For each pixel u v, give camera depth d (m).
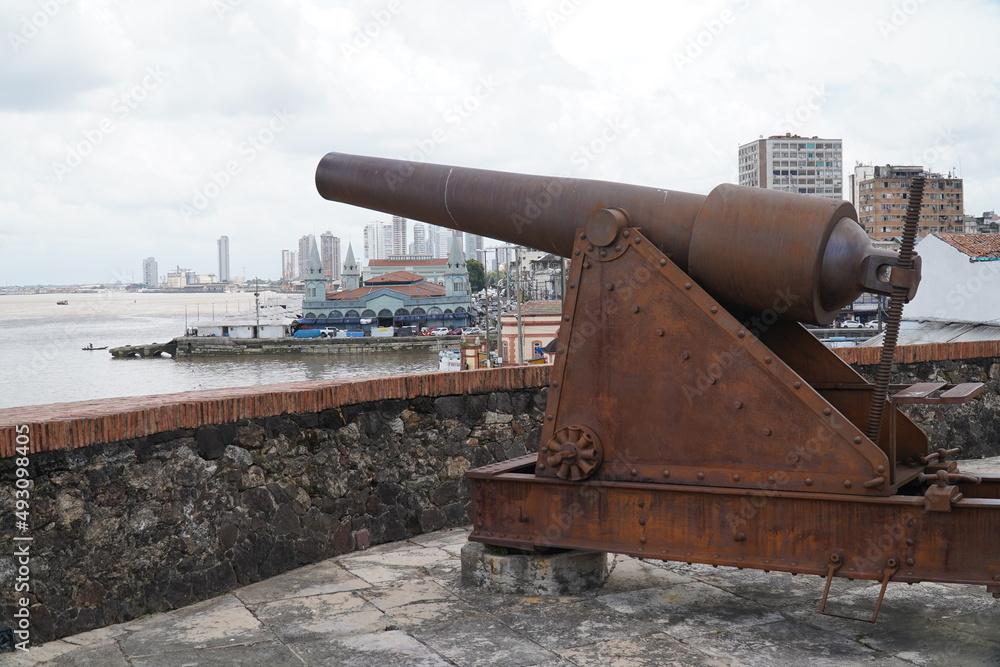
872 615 3.58
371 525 4.98
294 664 3.19
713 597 3.86
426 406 5.31
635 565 4.39
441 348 102.19
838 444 3.22
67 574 3.59
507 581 3.97
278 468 4.51
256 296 127.06
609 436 3.68
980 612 3.58
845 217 3.41
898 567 3.13
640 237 3.57
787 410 3.31
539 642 3.35
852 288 3.33
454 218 4.32
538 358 49.28
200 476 4.14
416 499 5.23
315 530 4.66
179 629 3.63
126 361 92.62
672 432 3.54
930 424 7.21
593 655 3.20
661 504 3.56
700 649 3.24
